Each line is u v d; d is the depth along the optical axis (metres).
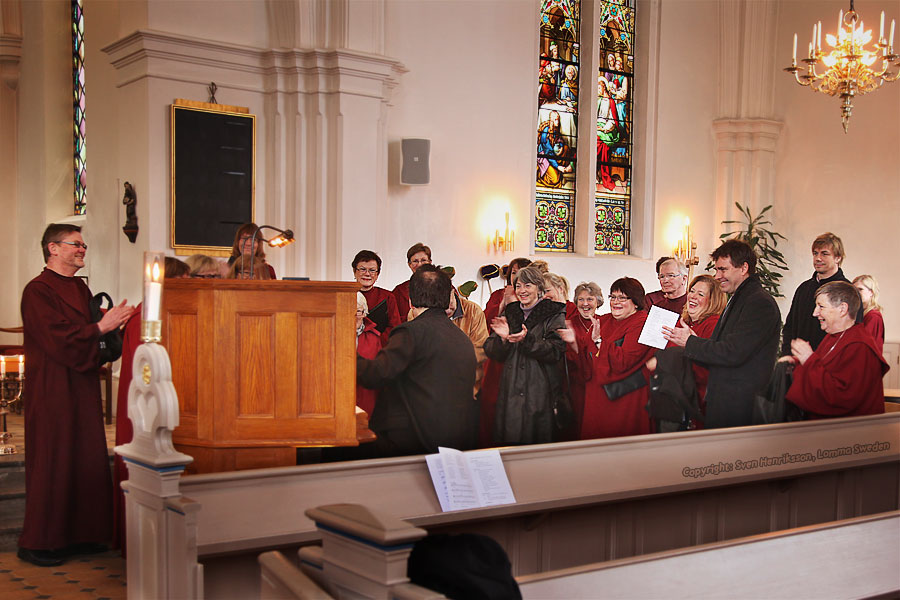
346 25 8.95
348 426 4.07
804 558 3.61
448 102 10.22
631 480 5.00
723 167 12.38
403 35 9.84
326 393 4.05
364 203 9.14
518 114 10.80
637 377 5.78
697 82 12.27
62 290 5.32
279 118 8.93
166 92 8.35
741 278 5.75
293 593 2.60
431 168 10.10
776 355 5.75
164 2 8.32
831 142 11.84
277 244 5.66
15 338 11.12
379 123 9.34
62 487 5.25
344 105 8.95
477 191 10.48
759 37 12.17
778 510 6.09
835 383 5.99
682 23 12.12
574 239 11.71
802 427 5.71
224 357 3.91
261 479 3.90
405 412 4.91
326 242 9.07
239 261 5.51
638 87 12.07
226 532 3.76
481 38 10.47
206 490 3.77
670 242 12.12
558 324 5.52
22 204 11.22
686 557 3.34
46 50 10.69
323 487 4.08
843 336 6.08
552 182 11.52
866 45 11.48
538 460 4.77
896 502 6.64
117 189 8.86
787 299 12.20
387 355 4.75
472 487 4.47
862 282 6.55
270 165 9.01
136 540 3.57
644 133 11.97
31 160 11.00
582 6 11.68
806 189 12.05
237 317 3.92
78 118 10.80
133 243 8.54
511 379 5.42
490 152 10.57
